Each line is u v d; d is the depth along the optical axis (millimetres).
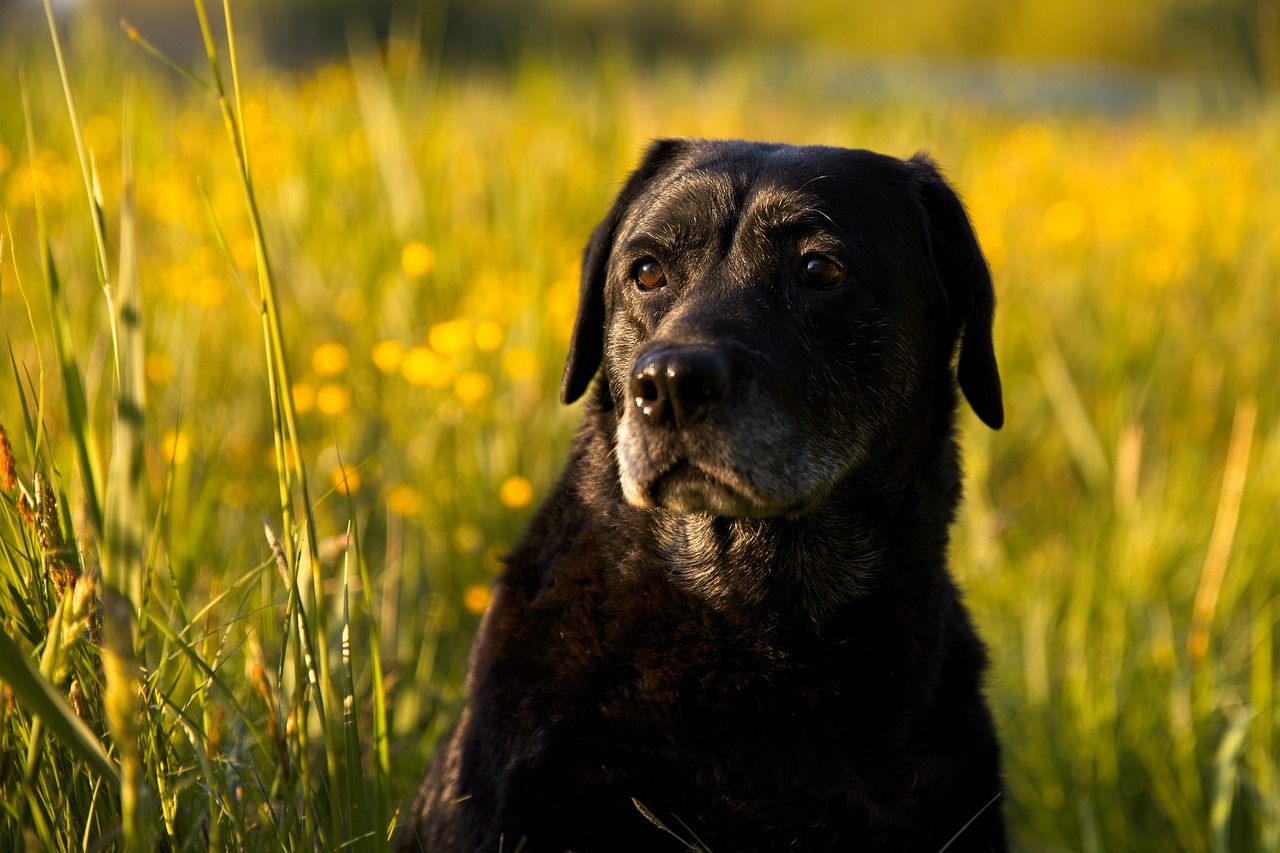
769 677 2395
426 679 3336
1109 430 5078
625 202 2861
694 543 2453
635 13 17453
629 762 2279
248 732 2582
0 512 2084
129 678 1545
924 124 7230
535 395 4426
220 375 4480
